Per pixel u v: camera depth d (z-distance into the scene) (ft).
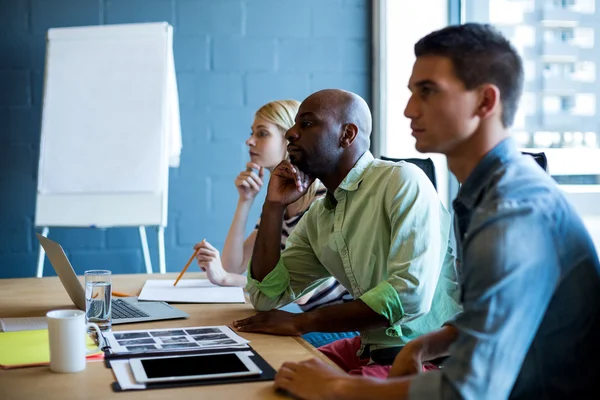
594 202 8.18
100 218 9.62
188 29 10.69
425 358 3.71
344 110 5.09
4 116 10.21
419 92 3.11
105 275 4.62
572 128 8.52
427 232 4.74
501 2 9.59
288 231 6.70
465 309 2.87
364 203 5.08
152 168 9.69
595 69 8.25
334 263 5.38
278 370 3.50
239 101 10.91
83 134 9.71
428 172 6.83
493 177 3.02
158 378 3.44
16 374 3.60
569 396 3.03
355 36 11.27
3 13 10.15
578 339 3.00
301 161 5.13
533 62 9.02
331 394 3.06
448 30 3.07
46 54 9.80
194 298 5.68
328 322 4.53
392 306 4.51
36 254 10.39
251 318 4.67
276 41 10.99
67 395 3.27
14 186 10.29
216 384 3.43
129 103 9.75
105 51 9.82
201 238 10.86
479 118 3.06
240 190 7.55
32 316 5.05
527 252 2.77
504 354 2.74
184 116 10.73
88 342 4.15
